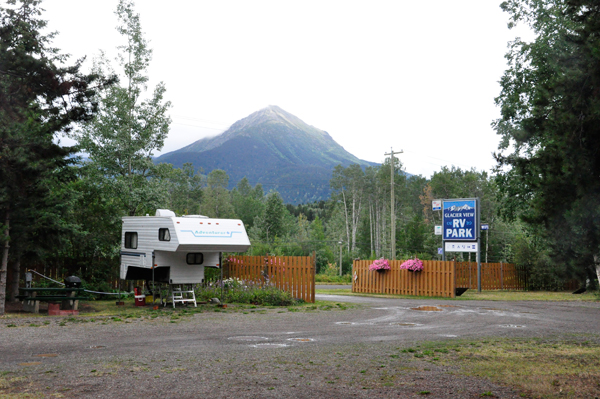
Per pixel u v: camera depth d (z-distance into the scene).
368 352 7.61
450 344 8.50
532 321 12.63
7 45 13.31
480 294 24.34
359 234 84.12
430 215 72.31
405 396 5.08
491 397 5.09
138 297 15.69
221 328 10.54
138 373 5.99
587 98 6.25
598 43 5.95
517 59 22.48
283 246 73.25
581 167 6.08
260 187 122.75
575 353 7.68
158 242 15.36
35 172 11.65
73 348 7.82
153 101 21.97
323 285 36.94
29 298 13.34
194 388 5.29
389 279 23.47
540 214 6.77
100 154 21.02
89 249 18.38
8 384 5.40
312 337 9.27
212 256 16.25
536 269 30.25
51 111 13.72
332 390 5.28
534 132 7.07
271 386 5.41
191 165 83.44
